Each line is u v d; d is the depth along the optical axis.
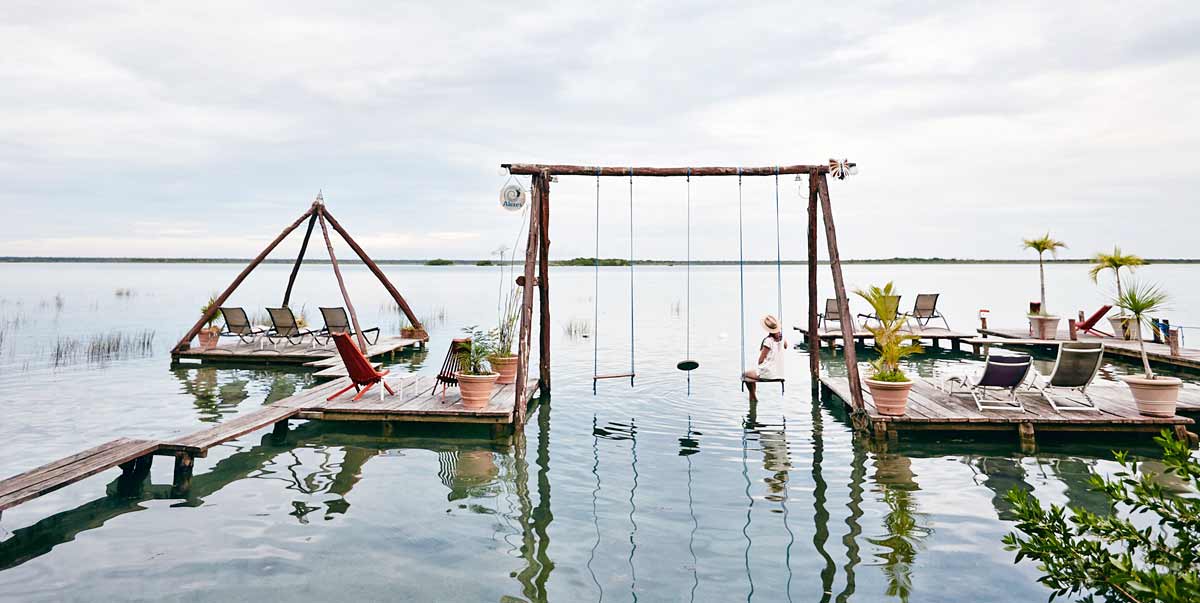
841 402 10.15
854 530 4.82
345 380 10.47
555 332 20.64
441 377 8.75
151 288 50.25
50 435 7.59
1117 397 8.70
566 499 5.59
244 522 5.03
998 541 4.58
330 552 4.44
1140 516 5.10
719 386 11.60
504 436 7.91
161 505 5.44
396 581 3.98
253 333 15.17
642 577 4.03
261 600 3.73
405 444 7.61
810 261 10.62
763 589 3.84
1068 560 2.76
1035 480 6.12
